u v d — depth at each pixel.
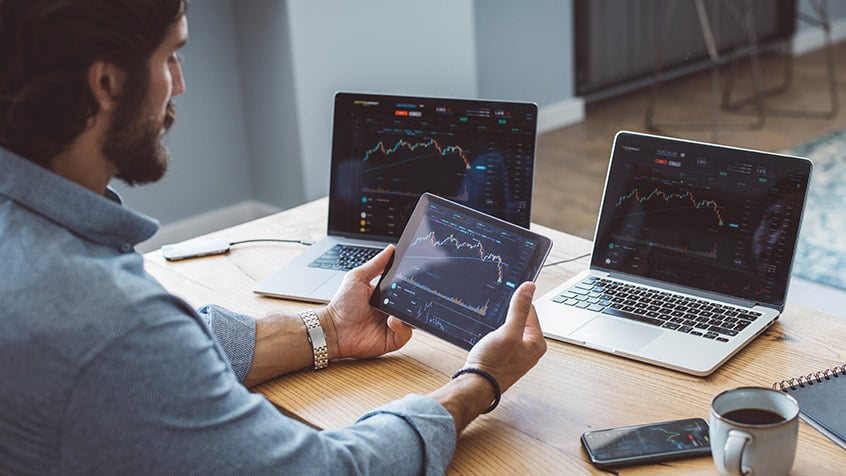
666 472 1.01
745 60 5.39
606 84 4.82
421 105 1.58
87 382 0.83
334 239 1.65
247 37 3.37
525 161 1.53
